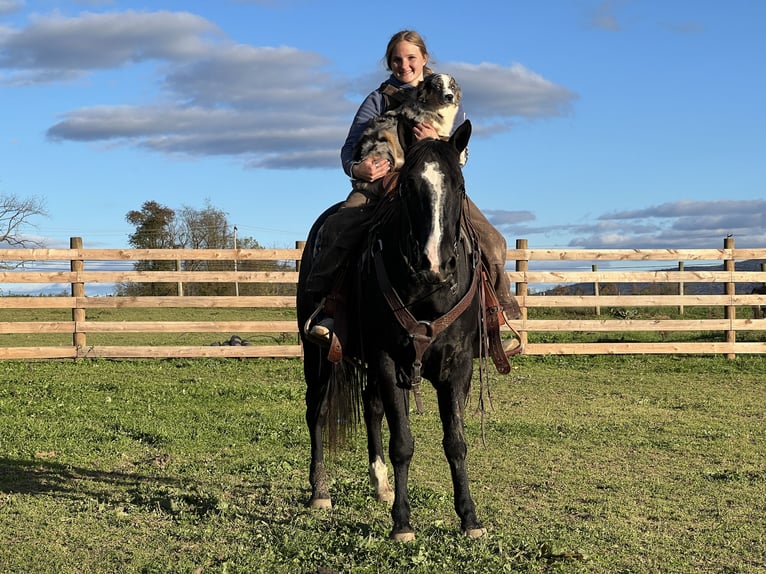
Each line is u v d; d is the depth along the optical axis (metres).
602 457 8.41
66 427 9.91
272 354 16.23
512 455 8.48
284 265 34.53
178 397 12.10
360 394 6.62
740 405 11.63
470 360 5.65
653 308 24.27
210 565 5.18
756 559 5.41
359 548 5.29
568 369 15.18
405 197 5.16
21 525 6.04
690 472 7.80
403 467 5.52
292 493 6.99
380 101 6.49
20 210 37.91
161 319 24.48
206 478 7.57
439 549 5.25
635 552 5.50
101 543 5.65
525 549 5.35
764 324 16.64
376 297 5.48
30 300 16.08
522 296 16.58
